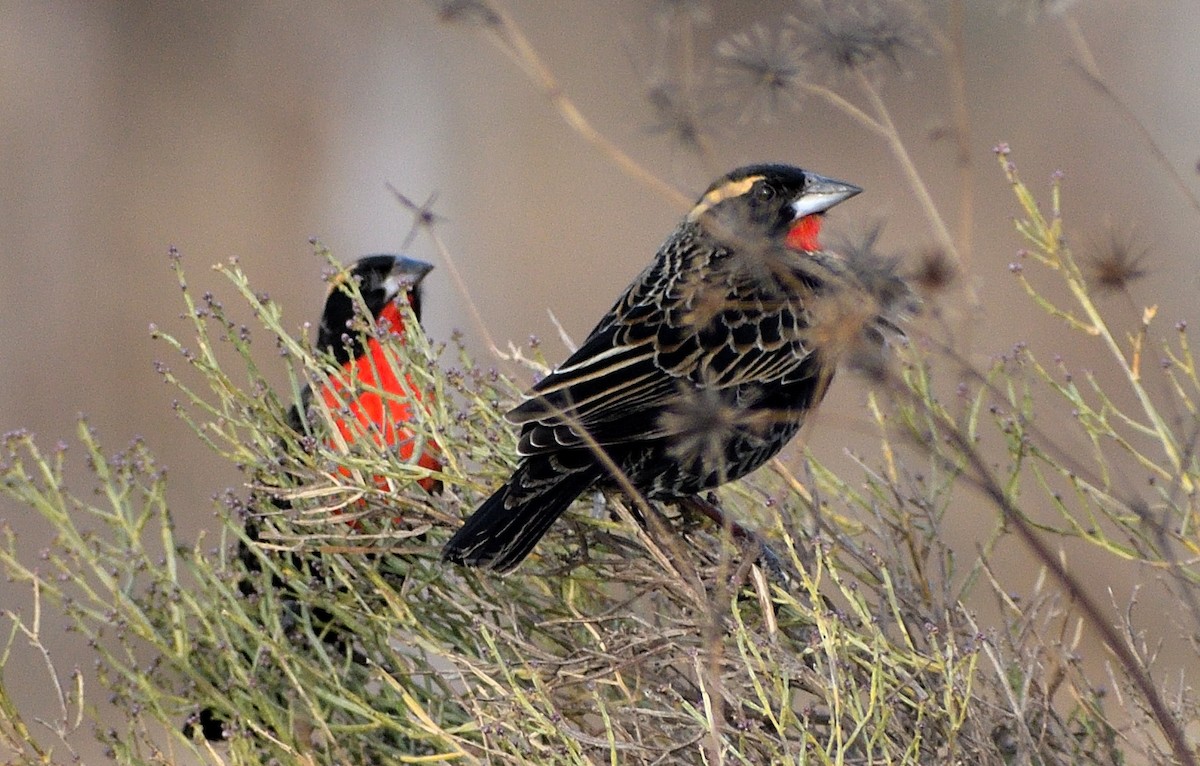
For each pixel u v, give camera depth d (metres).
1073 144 30.91
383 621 9.49
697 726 8.67
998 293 26.80
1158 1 32.25
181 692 10.19
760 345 9.54
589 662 9.06
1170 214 28.17
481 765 8.60
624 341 9.55
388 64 35.91
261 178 33.25
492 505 9.06
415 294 12.52
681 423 8.62
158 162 33.81
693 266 9.88
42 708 17.95
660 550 9.45
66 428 25.72
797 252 10.14
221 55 35.88
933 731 8.70
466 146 34.09
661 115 9.22
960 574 17.72
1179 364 9.51
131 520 10.29
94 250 30.83
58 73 34.56
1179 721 8.78
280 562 10.17
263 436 10.22
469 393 10.10
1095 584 17.69
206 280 30.44
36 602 9.63
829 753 8.02
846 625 8.96
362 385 9.94
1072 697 9.55
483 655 9.59
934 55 9.89
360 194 33.41
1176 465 9.32
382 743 9.85
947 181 30.30
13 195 31.91
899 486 10.19
